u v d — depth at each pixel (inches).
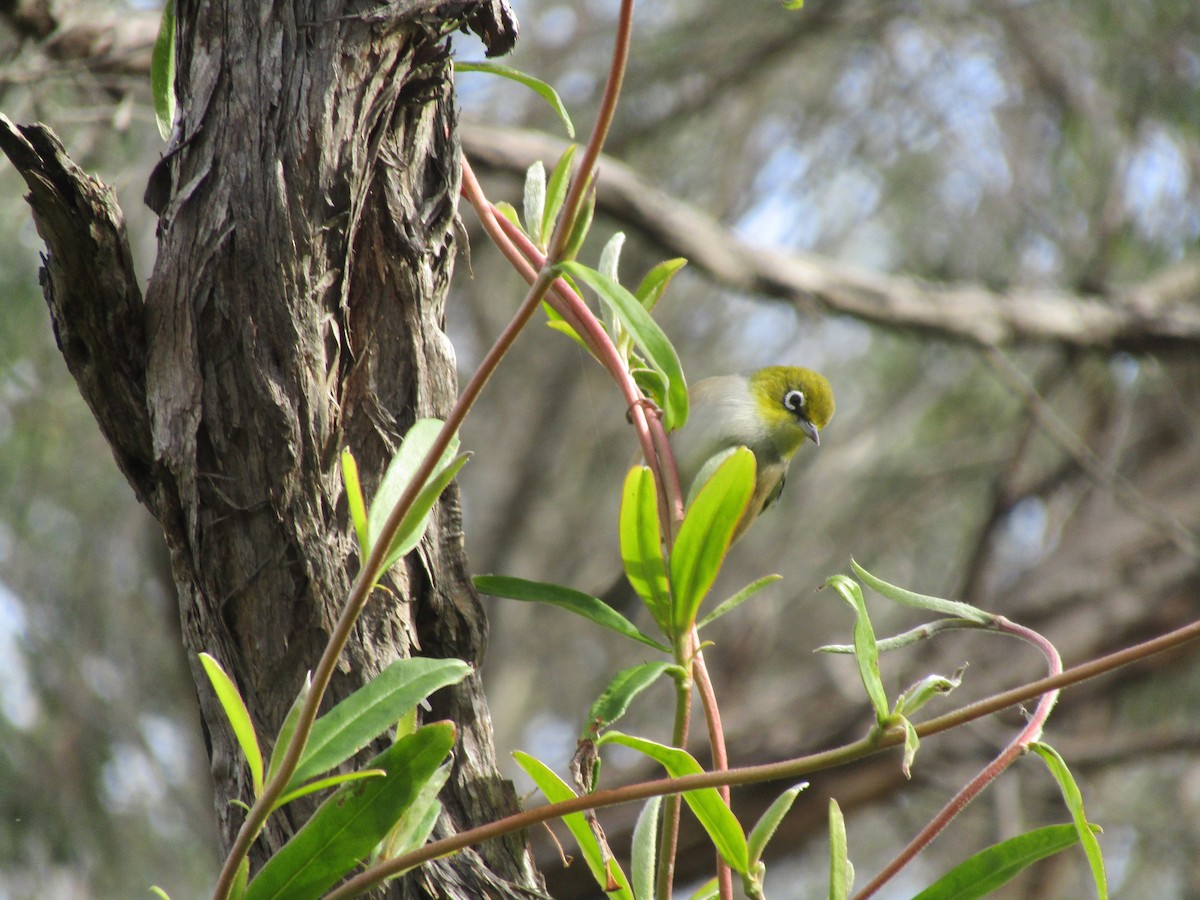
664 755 129.9
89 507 529.3
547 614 698.2
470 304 630.5
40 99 312.8
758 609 609.6
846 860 128.5
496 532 690.8
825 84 613.6
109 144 351.9
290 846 118.2
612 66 112.9
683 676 136.3
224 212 132.7
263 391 131.1
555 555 701.9
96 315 132.3
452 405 143.4
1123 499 518.0
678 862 464.4
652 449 156.1
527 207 163.2
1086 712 523.5
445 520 143.3
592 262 564.7
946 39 570.3
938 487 646.5
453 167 144.8
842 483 644.7
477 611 142.4
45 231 128.3
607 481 701.9
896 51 591.5
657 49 590.6
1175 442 573.6
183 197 134.3
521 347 675.4
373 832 118.8
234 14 137.7
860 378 651.5
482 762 140.0
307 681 117.5
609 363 159.3
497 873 135.1
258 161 133.3
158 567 500.7
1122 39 521.0
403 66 138.1
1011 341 492.4
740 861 128.3
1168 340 510.6
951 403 634.2
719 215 609.6
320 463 133.1
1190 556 515.8
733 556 647.8
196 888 544.7
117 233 130.5
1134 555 532.4
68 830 519.8
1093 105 532.4
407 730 127.7
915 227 605.6
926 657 521.0
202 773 549.6
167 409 132.7
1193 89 514.0
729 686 588.7
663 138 613.9
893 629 629.9
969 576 534.9
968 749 494.3
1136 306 511.8
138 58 338.3
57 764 526.3
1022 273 568.1
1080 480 582.6
